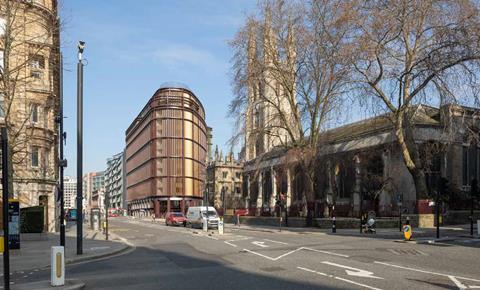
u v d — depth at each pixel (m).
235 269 13.73
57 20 28.52
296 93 41.59
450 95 31.16
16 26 27.80
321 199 56.03
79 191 19.16
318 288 10.05
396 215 44.38
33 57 27.73
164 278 12.46
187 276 12.68
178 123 108.06
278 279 11.48
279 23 39.78
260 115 42.75
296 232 35.09
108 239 29.27
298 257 16.45
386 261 14.91
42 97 37.03
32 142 36.41
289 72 40.53
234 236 30.64
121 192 174.62
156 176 106.25
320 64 37.97
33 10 34.44
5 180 9.88
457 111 33.44
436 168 46.94
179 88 109.00
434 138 43.72
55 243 25.94
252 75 39.78
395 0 32.03
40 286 10.96
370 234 30.86
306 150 40.38
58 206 41.28
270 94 43.25
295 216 52.12
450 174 47.78
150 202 110.19
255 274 12.52
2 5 26.72
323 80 37.94
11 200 19.11
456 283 10.39
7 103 23.97
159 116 107.81
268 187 72.62
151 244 25.52
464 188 46.91
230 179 117.62
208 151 151.00
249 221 58.50
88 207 115.56
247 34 39.94
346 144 53.66
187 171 108.12
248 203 78.06
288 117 43.31
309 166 42.00
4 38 26.47
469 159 49.22
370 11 32.88
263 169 69.12
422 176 37.78
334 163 52.97
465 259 15.41
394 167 47.03
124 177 168.75
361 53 32.94
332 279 11.21
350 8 33.50
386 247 20.34
